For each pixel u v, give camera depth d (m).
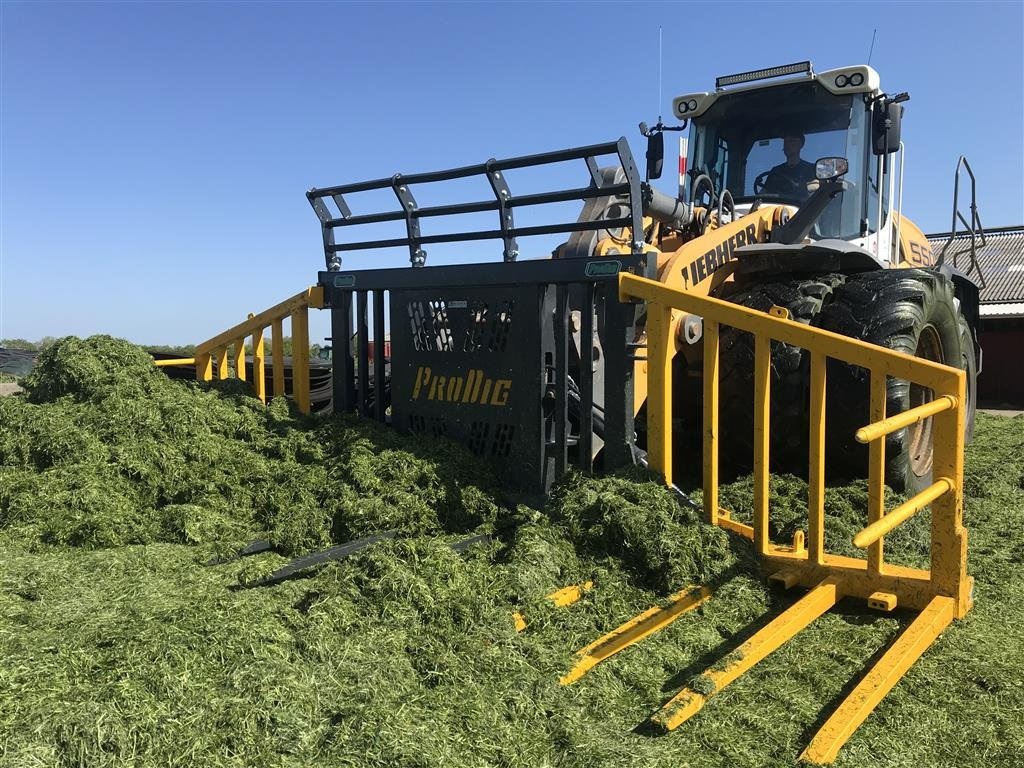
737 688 2.47
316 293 5.00
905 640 2.63
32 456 3.95
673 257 4.15
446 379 4.41
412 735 1.96
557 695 2.35
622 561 3.19
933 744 2.20
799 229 4.71
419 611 2.62
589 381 3.83
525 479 4.09
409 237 4.54
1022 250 19.91
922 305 4.20
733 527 3.50
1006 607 3.06
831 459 4.30
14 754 1.67
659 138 6.02
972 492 4.77
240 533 3.64
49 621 2.44
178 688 2.01
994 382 17.44
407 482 3.81
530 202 4.02
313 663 2.24
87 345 4.70
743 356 4.34
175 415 4.28
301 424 4.67
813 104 5.59
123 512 3.64
